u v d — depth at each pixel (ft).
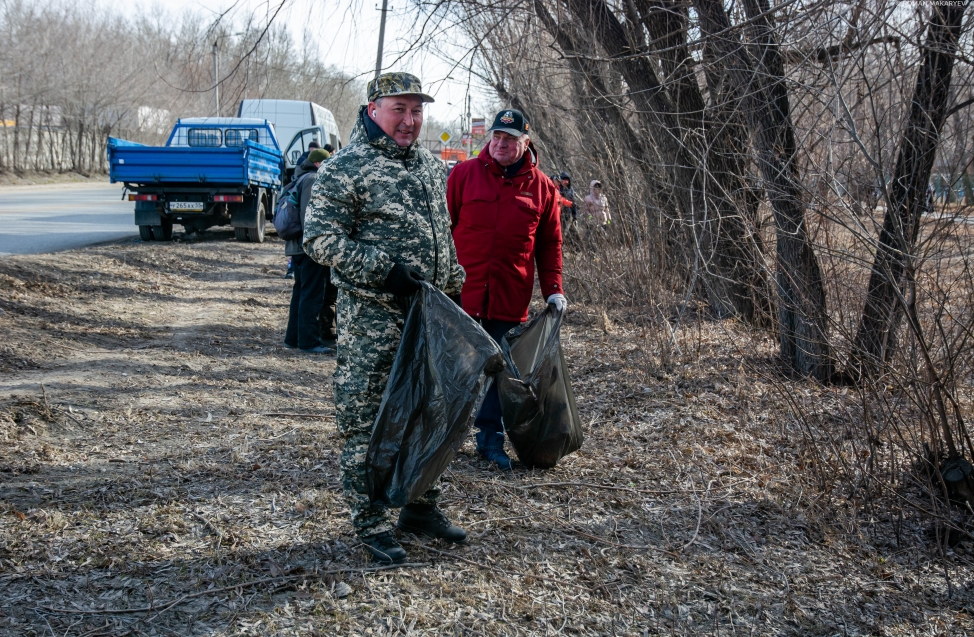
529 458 14.30
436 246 10.50
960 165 13.93
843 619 10.16
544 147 35.19
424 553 10.99
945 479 12.79
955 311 13.46
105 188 121.90
